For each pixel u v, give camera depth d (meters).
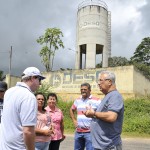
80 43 40.22
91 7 40.34
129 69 31.19
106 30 40.97
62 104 28.34
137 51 60.69
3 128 4.51
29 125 4.34
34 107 4.43
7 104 4.53
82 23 40.56
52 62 42.53
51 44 42.69
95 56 39.44
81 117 8.24
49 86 30.42
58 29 43.03
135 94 31.09
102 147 5.48
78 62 40.00
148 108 26.33
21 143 4.43
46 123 7.05
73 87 33.75
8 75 39.16
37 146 6.72
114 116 5.38
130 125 22.19
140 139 18.83
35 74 4.76
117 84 31.48
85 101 8.39
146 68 38.78
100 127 5.54
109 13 54.47
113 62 53.69
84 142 8.34
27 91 4.52
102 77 5.77
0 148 4.46
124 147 15.38
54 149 8.15
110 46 54.38
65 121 25.47
